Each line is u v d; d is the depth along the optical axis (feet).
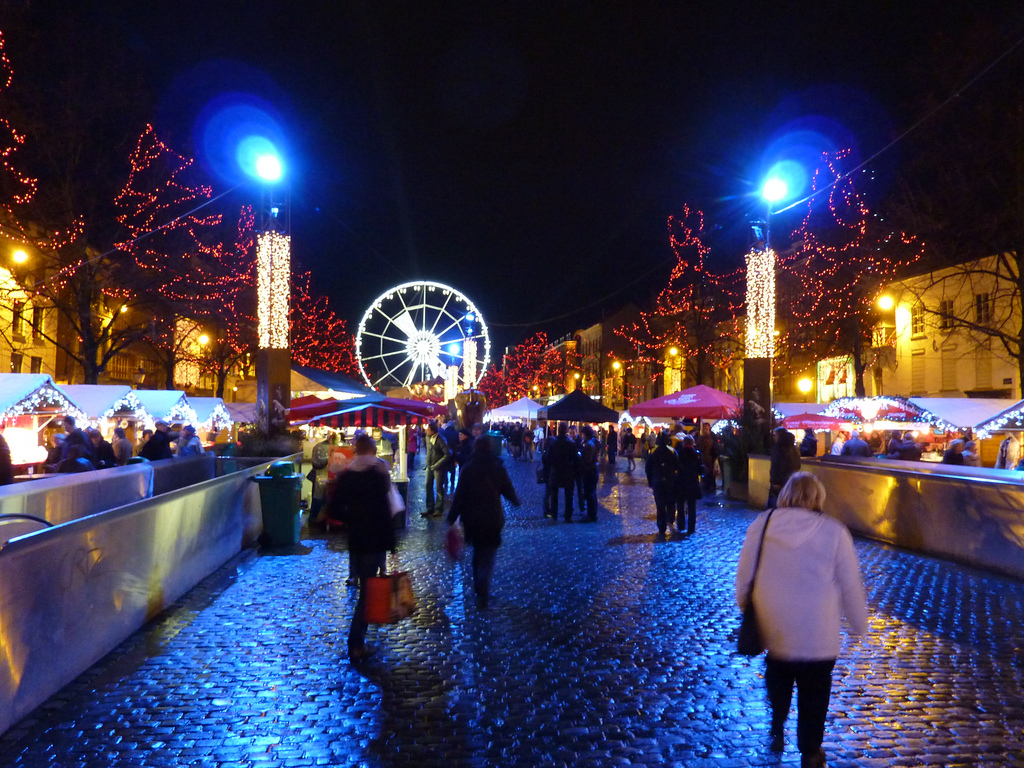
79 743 15.26
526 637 22.66
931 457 82.99
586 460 51.34
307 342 162.30
